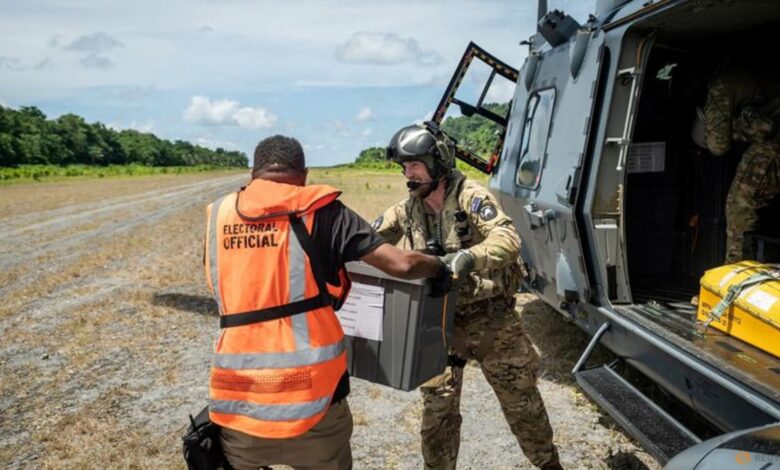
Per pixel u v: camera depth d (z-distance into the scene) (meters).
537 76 5.26
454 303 2.66
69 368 5.52
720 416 2.97
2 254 11.70
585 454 3.82
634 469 3.64
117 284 8.77
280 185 2.23
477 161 6.47
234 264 2.20
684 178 5.38
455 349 2.98
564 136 4.37
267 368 2.14
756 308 3.12
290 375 2.13
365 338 2.53
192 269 9.58
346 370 2.29
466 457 3.85
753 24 4.27
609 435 4.05
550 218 4.44
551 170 4.52
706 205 5.25
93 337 6.36
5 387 5.12
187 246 11.95
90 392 4.99
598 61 4.00
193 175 75.00
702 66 5.01
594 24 4.23
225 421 2.20
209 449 2.23
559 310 4.99
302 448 2.21
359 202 18.59
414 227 2.95
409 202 3.00
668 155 5.39
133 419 4.48
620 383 3.67
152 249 11.73
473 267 2.54
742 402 2.76
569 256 4.32
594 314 4.27
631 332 3.70
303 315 2.16
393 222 3.04
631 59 3.83
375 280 2.48
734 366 2.87
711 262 5.23
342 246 2.20
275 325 2.15
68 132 124.56
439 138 2.81
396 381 2.50
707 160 5.22
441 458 3.06
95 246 12.34
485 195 2.79
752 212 4.38
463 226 2.82
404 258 2.23
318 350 2.15
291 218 2.17
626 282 4.01
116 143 141.62
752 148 4.36
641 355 3.67
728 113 4.41
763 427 2.17
